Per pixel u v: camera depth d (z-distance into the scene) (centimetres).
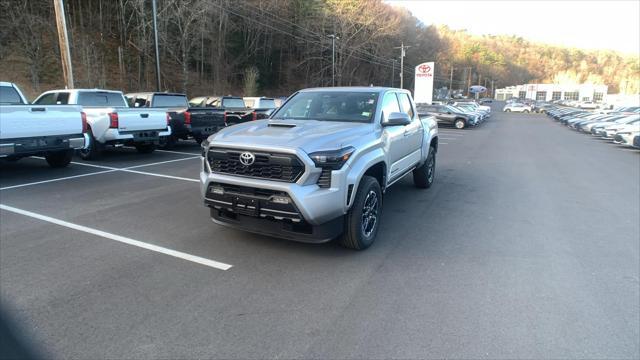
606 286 389
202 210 620
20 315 323
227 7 4209
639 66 15862
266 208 411
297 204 392
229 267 418
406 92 685
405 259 448
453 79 13112
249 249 466
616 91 15600
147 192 730
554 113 4347
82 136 897
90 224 546
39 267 411
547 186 879
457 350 287
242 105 1902
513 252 475
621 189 858
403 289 377
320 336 302
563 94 12069
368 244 476
